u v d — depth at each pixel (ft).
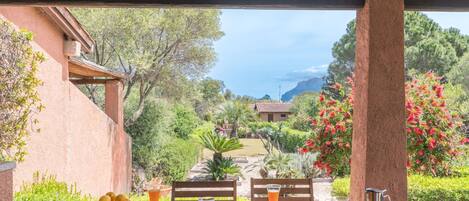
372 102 11.19
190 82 43.86
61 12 17.31
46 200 12.42
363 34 11.50
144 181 32.65
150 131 35.73
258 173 35.73
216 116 60.39
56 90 18.29
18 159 13.96
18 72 13.50
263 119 81.92
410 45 59.72
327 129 17.26
